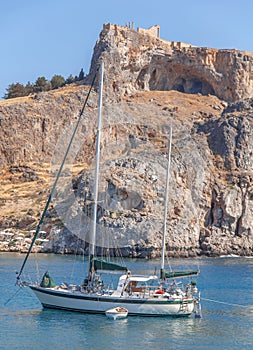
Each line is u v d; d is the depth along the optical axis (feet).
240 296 429.79
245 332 322.14
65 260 635.66
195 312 352.49
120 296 339.36
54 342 294.46
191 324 335.06
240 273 579.48
